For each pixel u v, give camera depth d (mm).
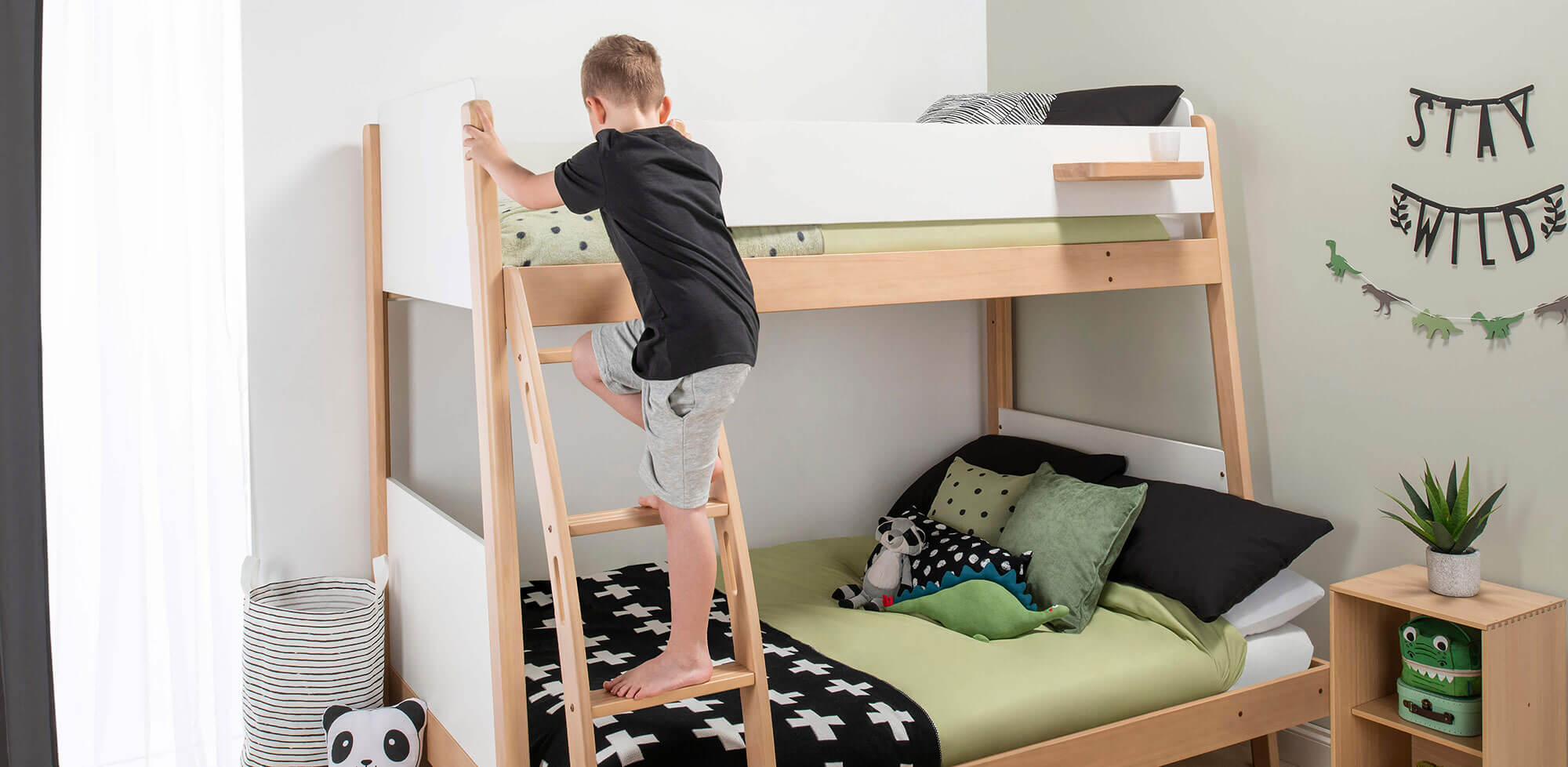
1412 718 2426
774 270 2246
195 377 2744
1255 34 2914
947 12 3688
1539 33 2352
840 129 2301
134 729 2699
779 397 3510
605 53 1850
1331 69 2746
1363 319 2725
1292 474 2924
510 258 2014
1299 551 2584
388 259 2744
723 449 1933
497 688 1995
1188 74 3105
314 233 2826
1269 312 2949
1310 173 2812
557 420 3154
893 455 3740
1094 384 3496
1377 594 2414
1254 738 2637
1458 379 2545
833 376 3602
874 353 3672
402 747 2482
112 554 2613
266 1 2727
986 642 2561
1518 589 2426
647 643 2477
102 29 2537
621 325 1961
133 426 2617
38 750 2328
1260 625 2629
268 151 2762
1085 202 2633
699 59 3266
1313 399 2857
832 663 2406
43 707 2334
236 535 2850
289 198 2793
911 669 2377
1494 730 2238
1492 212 2453
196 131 2701
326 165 2822
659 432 1818
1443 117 2527
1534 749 2322
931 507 3334
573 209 1818
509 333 1972
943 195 2436
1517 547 2461
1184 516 2748
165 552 2670
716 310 1754
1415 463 2641
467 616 2266
